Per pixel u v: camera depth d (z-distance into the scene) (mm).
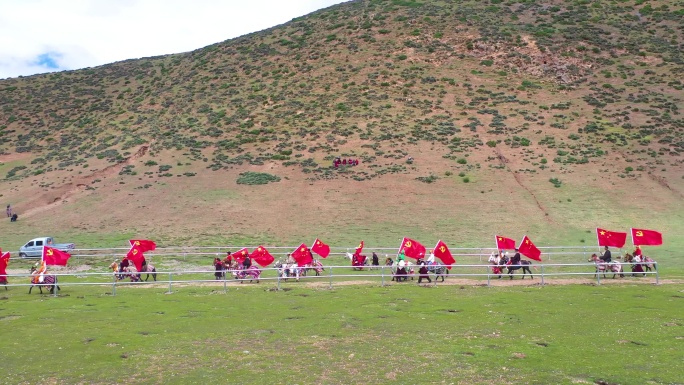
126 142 75938
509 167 63406
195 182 63500
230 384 15000
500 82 82938
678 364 15883
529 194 57156
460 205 55281
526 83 82375
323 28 102438
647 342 18109
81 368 16469
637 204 54000
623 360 16297
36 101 93188
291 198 58531
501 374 15289
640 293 26734
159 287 30375
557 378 14875
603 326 20281
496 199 56250
